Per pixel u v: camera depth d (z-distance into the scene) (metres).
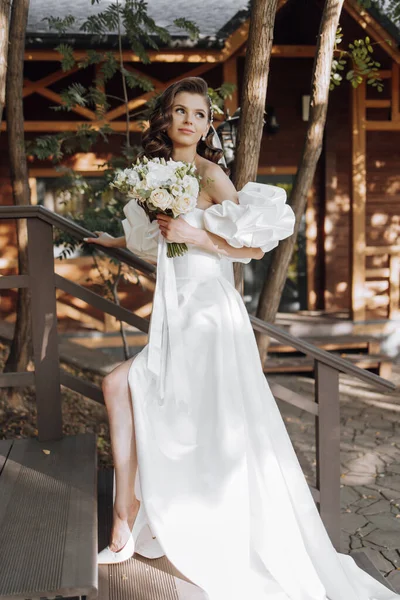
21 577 2.05
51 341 3.09
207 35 6.52
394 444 5.64
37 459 2.93
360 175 7.83
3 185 8.11
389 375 7.73
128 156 5.20
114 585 2.44
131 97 8.01
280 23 8.42
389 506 4.44
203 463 2.45
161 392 2.42
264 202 2.43
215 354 2.50
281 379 7.70
